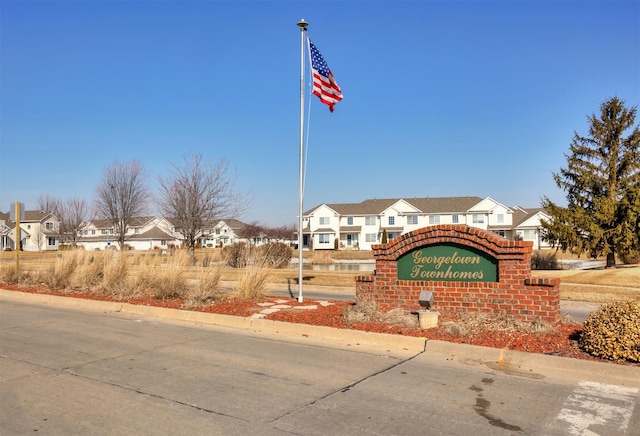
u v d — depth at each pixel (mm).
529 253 9070
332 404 5754
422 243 9898
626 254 28688
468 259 9500
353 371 7137
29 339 9500
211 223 35500
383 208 74688
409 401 5844
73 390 6312
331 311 11242
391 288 10258
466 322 8953
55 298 14898
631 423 5141
